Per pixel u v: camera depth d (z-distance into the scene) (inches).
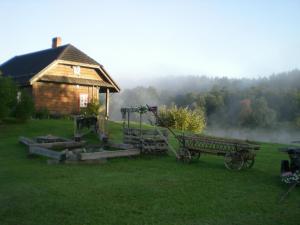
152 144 616.1
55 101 1273.4
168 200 349.1
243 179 447.8
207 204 339.6
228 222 294.7
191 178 444.5
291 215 315.9
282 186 416.5
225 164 510.9
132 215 304.8
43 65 1285.7
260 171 498.9
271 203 348.8
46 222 286.0
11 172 469.4
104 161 550.0
